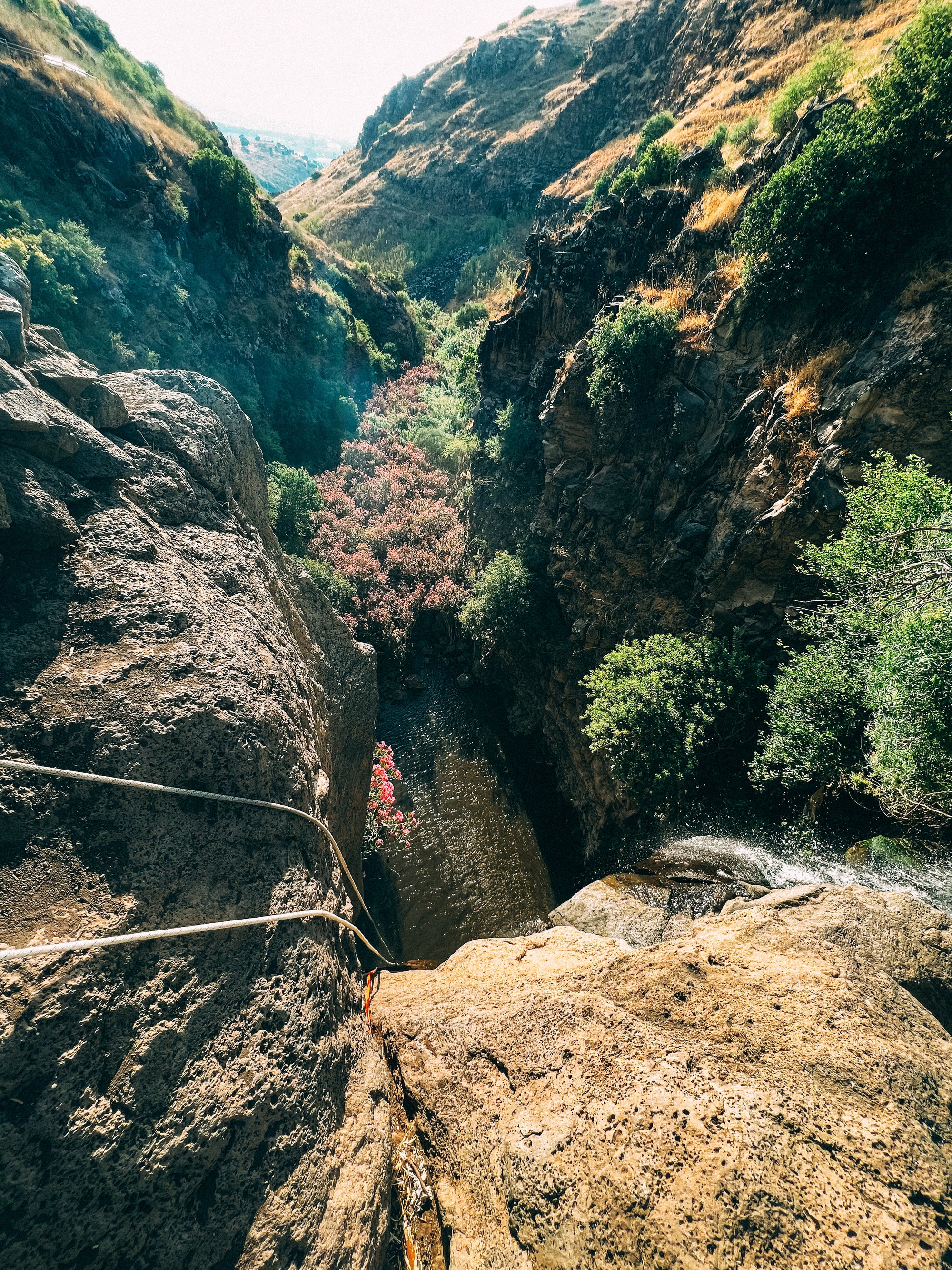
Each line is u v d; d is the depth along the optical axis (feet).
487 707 75.20
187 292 101.14
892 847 27.07
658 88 171.73
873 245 37.50
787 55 98.27
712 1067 11.83
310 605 27.22
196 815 12.59
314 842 15.79
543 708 67.87
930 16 33.35
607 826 52.60
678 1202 9.80
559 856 54.75
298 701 17.74
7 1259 7.80
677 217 59.00
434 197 245.45
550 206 186.80
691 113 111.86
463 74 278.26
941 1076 11.43
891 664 21.15
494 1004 16.49
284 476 90.02
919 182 34.55
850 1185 9.65
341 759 26.03
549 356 74.49
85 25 112.78
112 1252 8.56
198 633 14.55
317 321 131.13
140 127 103.24
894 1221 9.20
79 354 82.53
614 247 65.87
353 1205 11.10
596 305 68.69
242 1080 10.69
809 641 39.58
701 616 47.85
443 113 271.28
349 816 27.43
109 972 9.96
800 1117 10.61
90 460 15.60
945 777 20.83
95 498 15.17
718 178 57.11
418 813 58.49
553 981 16.99
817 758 29.50
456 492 102.89
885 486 28.45
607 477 58.90
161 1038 10.07
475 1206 11.99
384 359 152.66
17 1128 8.36
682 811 39.93
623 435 57.41
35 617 12.86
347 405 127.95
